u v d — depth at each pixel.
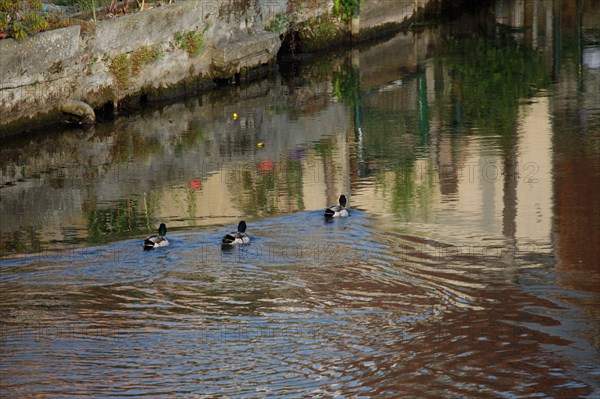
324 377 11.55
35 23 24.81
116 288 14.20
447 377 11.59
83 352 12.00
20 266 15.19
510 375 11.73
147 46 28.72
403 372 11.72
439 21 44.38
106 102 28.00
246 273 14.80
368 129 25.86
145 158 23.25
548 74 32.72
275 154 23.31
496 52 36.88
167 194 19.94
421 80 32.47
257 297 13.88
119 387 11.19
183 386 11.23
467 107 28.23
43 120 26.14
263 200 19.20
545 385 11.48
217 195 19.73
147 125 26.84
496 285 14.49
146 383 11.32
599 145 23.06
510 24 42.66
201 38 30.73
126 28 27.73
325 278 14.62
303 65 35.81
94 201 19.58
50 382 11.25
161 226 16.52
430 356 12.10
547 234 16.86
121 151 23.98
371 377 11.58
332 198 19.30
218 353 12.02
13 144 24.70
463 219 17.77
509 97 29.36
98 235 17.06
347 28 39.50
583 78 31.72
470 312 13.47
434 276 14.82
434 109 28.17
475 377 11.66
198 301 13.67
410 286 14.41
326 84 32.38
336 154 23.17
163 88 29.70
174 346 12.27
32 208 19.17
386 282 14.53
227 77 32.09
